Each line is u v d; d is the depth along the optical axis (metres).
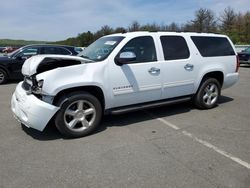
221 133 4.82
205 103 6.31
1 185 3.16
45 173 3.42
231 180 3.24
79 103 4.55
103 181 3.24
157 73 5.29
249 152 4.02
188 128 5.09
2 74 10.39
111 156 3.89
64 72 4.33
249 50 18.78
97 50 5.21
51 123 5.22
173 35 5.66
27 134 4.75
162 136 4.68
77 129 4.61
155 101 5.53
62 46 11.64
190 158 3.82
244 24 44.84
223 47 6.53
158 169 3.52
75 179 3.29
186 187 3.11
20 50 10.77
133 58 4.77
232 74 6.71
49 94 4.25
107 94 4.78
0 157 3.86
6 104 6.95
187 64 5.73
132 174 3.39
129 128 5.09
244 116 5.87
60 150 4.10
